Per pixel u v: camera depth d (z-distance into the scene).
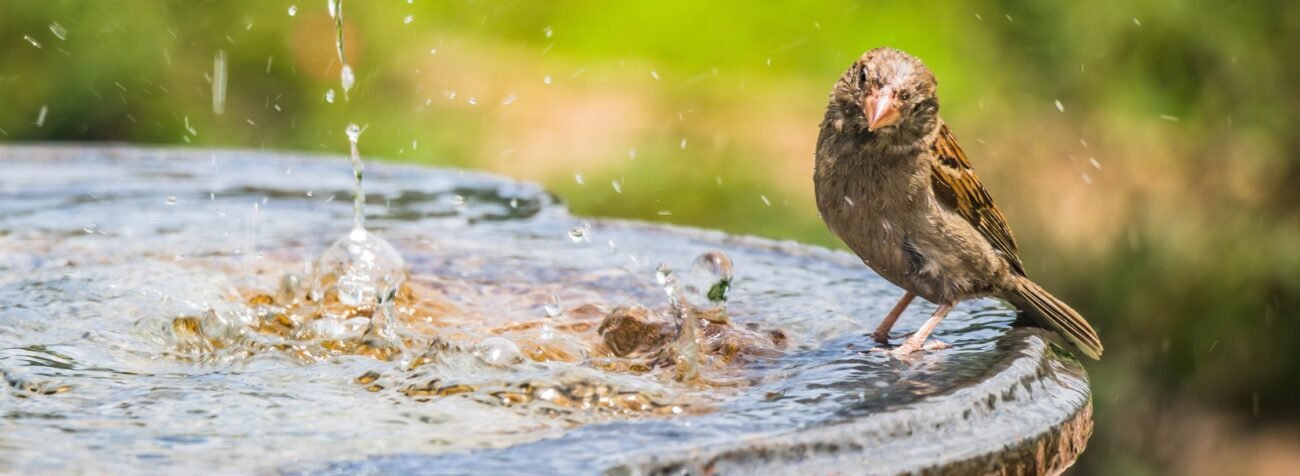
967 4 21.20
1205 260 16.81
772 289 7.45
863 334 6.46
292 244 8.64
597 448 4.14
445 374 5.21
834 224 6.99
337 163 12.65
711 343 6.00
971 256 6.80
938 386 4.93
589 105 26.61
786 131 25.59
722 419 4.52
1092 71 18.27
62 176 11.66
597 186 22.94
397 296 6.98
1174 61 17.84
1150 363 16.95
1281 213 17.03
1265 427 16.69
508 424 4.58
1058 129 18.48
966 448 4.37
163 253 8.20
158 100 20.94
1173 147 17.56
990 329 6.52
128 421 4.61
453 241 8.88
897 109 6.41
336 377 5.41
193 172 12.04
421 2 26.88
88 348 5.81
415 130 23.41
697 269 6.43
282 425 4.57
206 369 5.62
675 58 29.34
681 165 23.78
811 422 4.42
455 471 3.88
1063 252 17.19
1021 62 19.28
